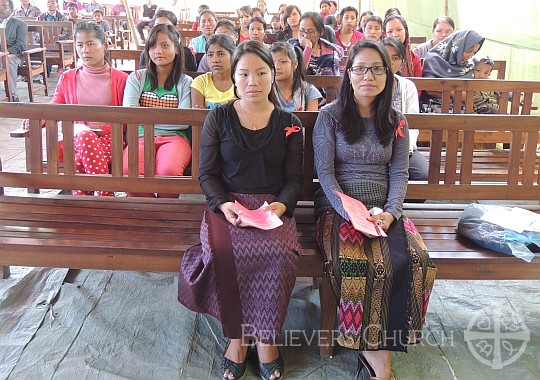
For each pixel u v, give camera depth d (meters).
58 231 2.31
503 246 2.17
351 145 2.29
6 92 7.08
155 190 2.67
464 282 2.86
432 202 3.88
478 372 2.15
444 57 4.62
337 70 4.61
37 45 8.61
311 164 2.59
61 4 16.56
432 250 2.22
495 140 3.89
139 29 8.76
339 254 2.02
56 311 2.48
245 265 2.00
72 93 3.40
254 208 2.22
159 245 2.20
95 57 3.35
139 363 2.16
